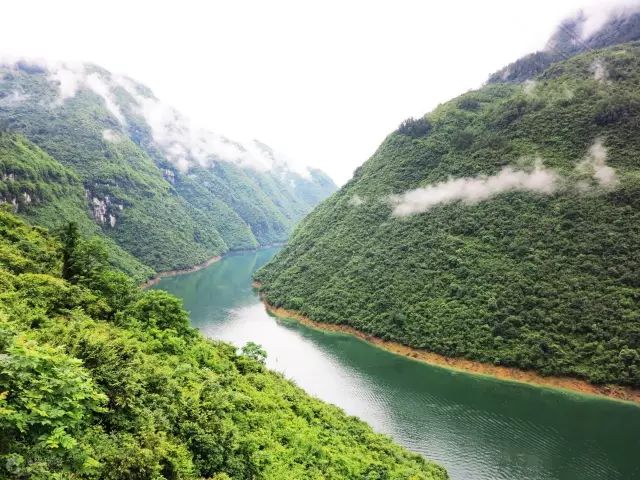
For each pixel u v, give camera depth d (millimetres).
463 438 51125
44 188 151750
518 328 74062
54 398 12602
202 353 33375
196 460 18656
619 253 77438
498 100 139750
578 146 99250
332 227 128500
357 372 71000
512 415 57250
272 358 75938
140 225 193000
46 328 23203
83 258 42500
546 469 45281
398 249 101562
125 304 39062
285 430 27859
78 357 19031
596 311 71375
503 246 88438
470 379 68750
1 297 26891
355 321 89812
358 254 109250
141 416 18125
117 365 19609
